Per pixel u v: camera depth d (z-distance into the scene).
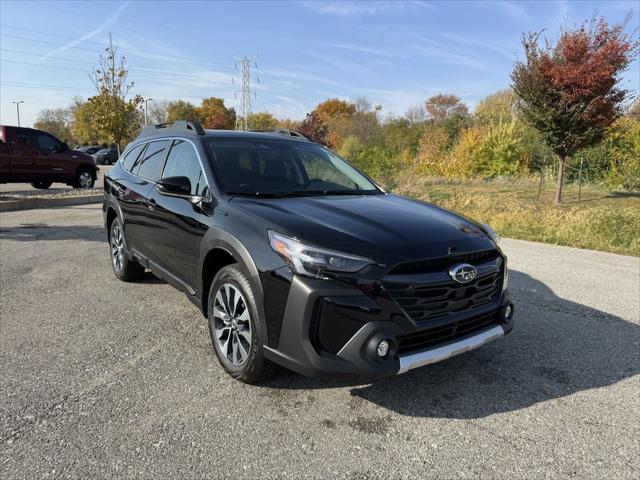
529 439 2.66
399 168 24.86
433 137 27.23
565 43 12.20
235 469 2.35
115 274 5.62
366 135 49.22
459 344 2.87
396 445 2.58
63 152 15.30
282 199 3.47
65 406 2.87
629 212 10.34
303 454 2.48
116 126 17.22
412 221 3.15
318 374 2.62
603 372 3.49
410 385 3.23
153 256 4.40
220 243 3.15
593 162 18.55
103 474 2.28
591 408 2.99
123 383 3.16
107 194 5.53
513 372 3.45
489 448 2.57
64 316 4.35
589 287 5.69
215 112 78.38
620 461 2.48
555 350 3.85
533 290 5.52
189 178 3.88
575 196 15.03
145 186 4.55
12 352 3.59
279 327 2.75
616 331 4.29
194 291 3.67
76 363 3.44
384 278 2.63
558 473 2.38
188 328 4.12
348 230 2.86
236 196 3.44
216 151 3.89
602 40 12.01
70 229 8.69
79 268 5.98
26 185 17.84
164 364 3.45
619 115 12.74
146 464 2.36
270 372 3.05
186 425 2.70
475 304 3.01
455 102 57.66
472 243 3.02
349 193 3.93
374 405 2.97
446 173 21.47
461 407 2.97
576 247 8.26
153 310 4.54
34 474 2.27
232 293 3.17
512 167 20.61
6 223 9.26
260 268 2.82
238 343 3.13
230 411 2.86
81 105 69.19
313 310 2.62
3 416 2.75
